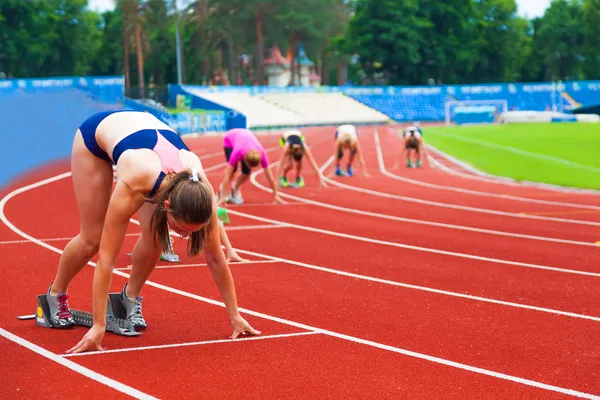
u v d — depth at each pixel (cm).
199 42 7712
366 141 3756
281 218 1271
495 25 8562
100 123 535
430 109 7050
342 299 709
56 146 2383
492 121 5922
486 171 2112
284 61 8681
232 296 565
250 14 7644
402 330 601
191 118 4347
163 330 592
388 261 907
